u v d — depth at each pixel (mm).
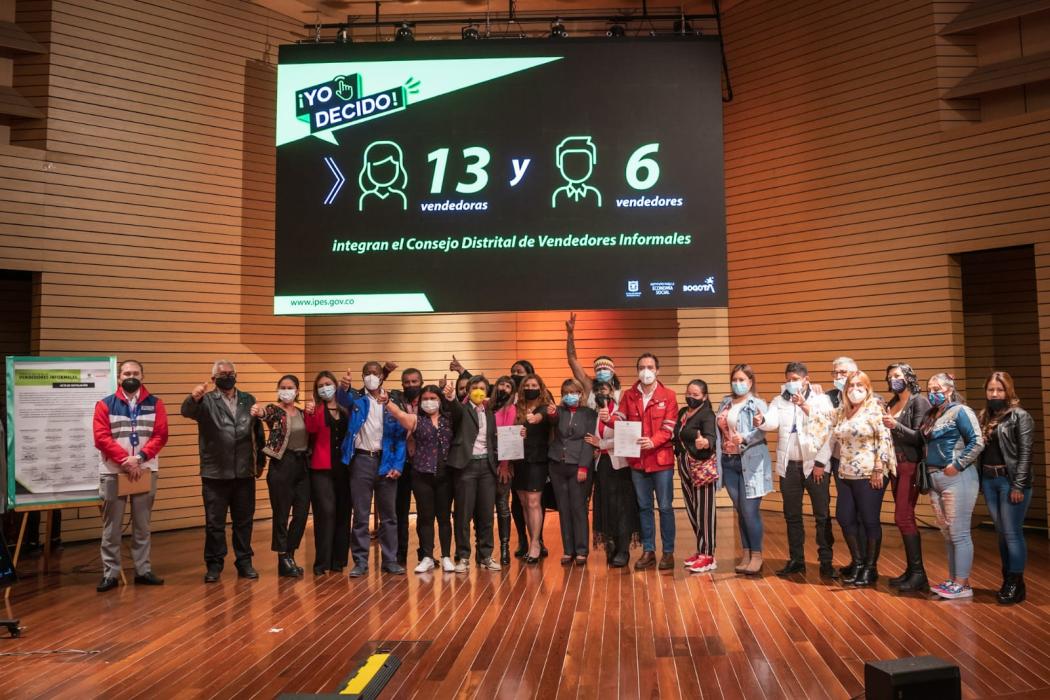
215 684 3959
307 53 9016
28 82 8211
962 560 5398
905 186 8453
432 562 6547
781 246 9414
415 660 4270
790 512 6172
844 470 5824
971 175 7984
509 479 6910
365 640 4641
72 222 8242
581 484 6652
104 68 8508
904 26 8492
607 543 6734
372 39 10164
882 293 8586
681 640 4543
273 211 9672
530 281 8734
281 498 6379
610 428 6574
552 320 9836
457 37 10219
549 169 8797
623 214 8727
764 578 6070
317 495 6480
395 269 8797
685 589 5738
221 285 9219
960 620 4867
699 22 10047
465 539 6492
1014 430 5262
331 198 8891
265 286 9570
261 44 9695
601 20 9984
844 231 8891
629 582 5977
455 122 8875
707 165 8742
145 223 8703
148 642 4672
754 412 6207
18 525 7504
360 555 6418
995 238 7812
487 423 6562
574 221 8742
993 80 7996
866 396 5715
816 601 5363
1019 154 7691
